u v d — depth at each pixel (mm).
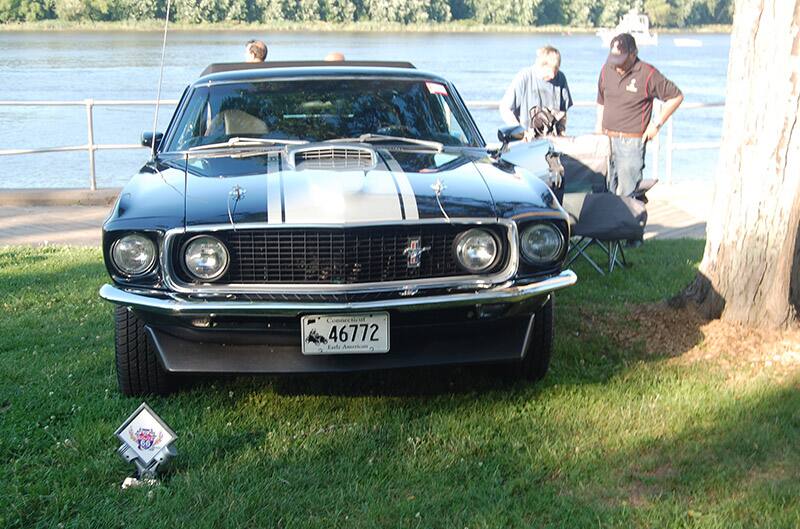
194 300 4254
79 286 7238
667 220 10484
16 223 10305
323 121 5539
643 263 8047
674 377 5133
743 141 5652
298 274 4289
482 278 4410
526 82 9266
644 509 3686
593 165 8047
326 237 4262
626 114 8406
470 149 5531
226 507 3711
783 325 5719
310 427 4555
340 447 4309
